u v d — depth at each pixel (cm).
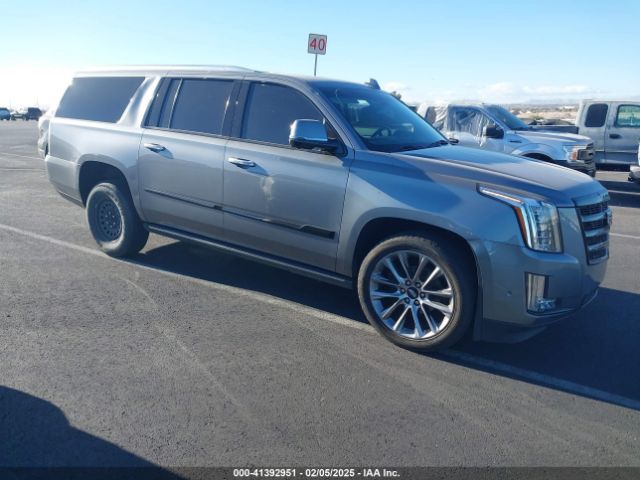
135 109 587
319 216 458
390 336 438
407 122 537
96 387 366
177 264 624
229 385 374
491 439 325
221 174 510
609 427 342
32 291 532
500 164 446
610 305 547
